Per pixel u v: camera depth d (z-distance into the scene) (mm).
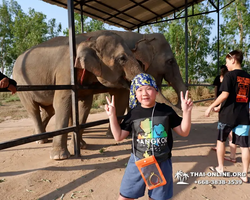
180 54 16422
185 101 1858
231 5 17391
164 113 1913
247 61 17234
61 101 4043
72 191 2768
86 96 4848
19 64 5230
